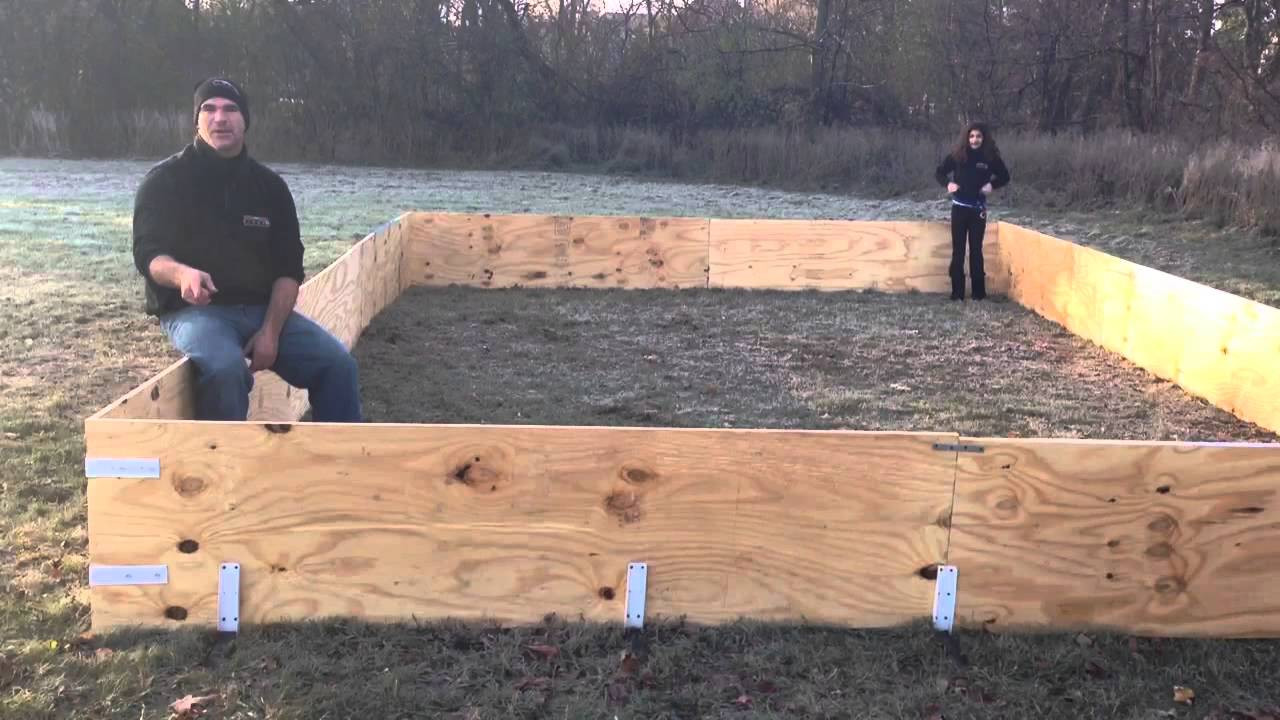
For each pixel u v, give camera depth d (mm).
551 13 27078
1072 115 22969
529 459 3084
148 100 25906
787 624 3195
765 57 25531
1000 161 9172
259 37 25953
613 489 3111
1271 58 19359
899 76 24141
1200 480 3119
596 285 9703
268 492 3051
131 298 7801
